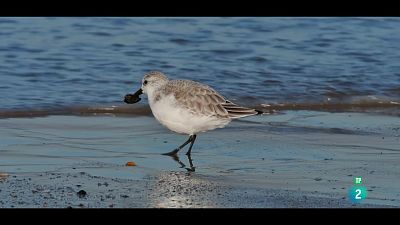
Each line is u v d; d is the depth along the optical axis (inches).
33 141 546.3
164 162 512.1
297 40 840.3
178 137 575.8
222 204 426.6
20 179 458.3
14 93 654.5
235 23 885.8
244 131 591.8
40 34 813.2
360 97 690.8
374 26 895.1
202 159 522.3
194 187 456.1
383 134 589.9
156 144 556.4
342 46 823.7
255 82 708.7
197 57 773.3
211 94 532.4
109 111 637.3
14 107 625.0
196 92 529.0
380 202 434.3
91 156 517.7
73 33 825.5
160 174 482.9
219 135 579.8
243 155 532.1
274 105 663.8
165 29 854.5
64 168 486.0
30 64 725.3
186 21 884.0
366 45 829.2
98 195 435.2
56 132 573.3
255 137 576.4
